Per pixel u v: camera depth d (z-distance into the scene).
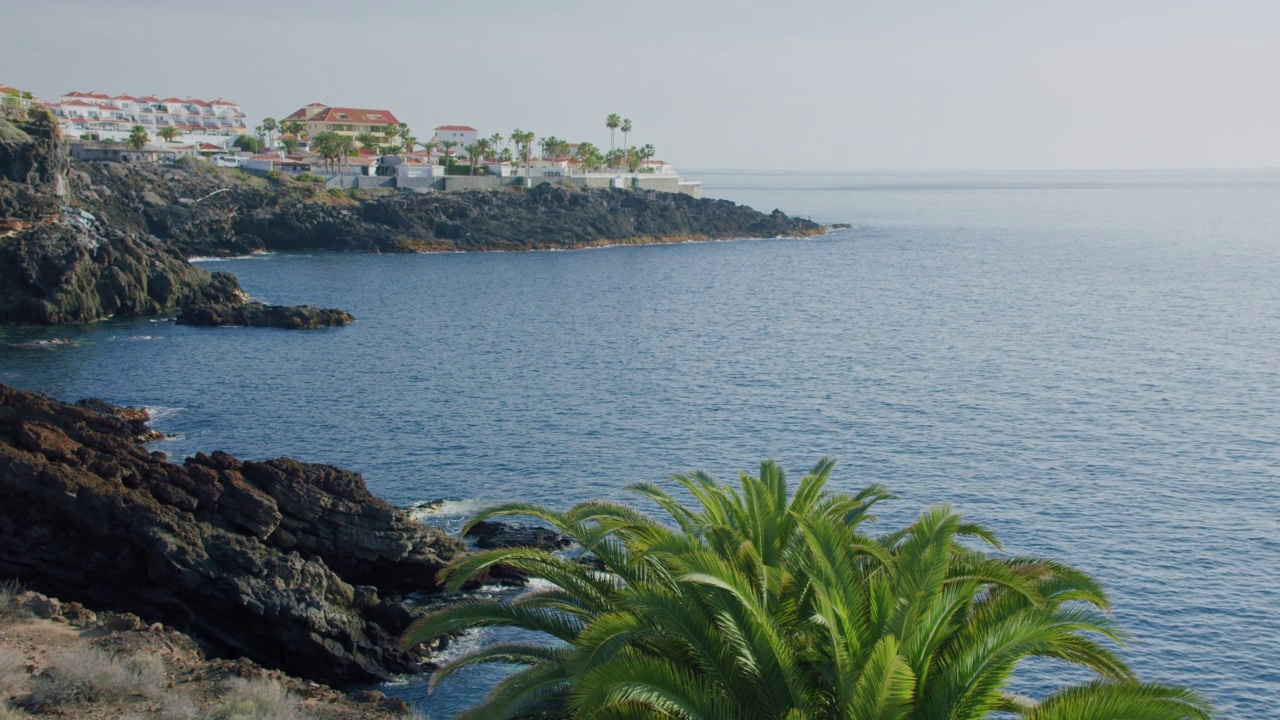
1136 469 66.19
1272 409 82.94
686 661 17.72
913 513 57.91
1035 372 99.62
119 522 42.50
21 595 35.66
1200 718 14.92
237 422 77.25
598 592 20.33
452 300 152.25
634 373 99.12
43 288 120.81
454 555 47.72
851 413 81.94
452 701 38.56
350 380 93.69
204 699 29.23
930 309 147.12
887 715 14.38
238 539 43.03
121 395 85.38
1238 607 46.03
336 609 41.44
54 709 26.53
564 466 66.81
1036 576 18.66
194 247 193.88
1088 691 15.27
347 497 48.91
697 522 21.69
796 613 18.17
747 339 120.75
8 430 47.03
